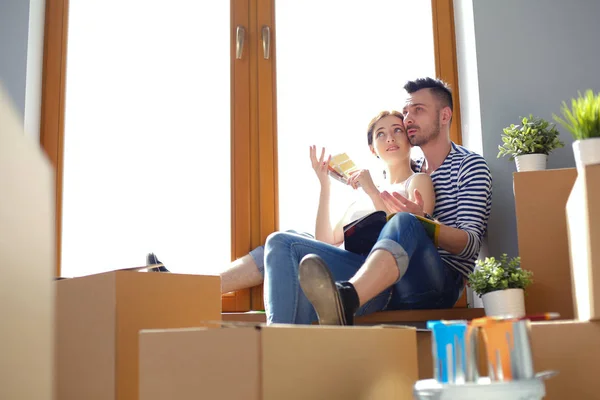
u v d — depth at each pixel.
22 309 0.58
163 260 2.62
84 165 2.66
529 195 2.08
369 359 1.15
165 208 2.66
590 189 1.45
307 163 2.68
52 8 2.75
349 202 2.56
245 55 2.73
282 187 2.66
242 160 2.67
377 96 2.69
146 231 2.64
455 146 2.47
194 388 1.00
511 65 2.53
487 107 2.51
